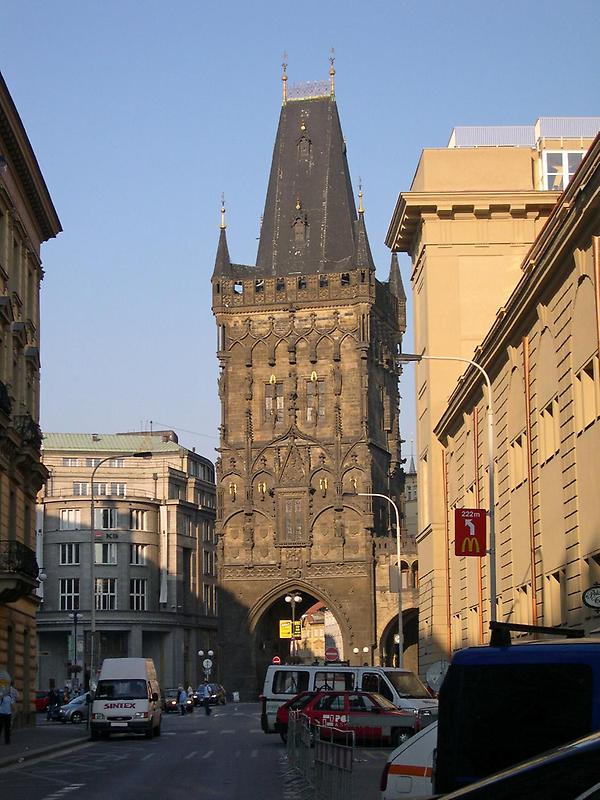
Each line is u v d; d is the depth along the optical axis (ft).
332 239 442.09
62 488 542.98
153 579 491.72
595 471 113.39
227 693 414.41
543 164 223.71
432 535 223.71
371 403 428.56
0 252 193.16
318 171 451.53
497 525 167.53
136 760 142.10
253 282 432.25
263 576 417.49
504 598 161.79
